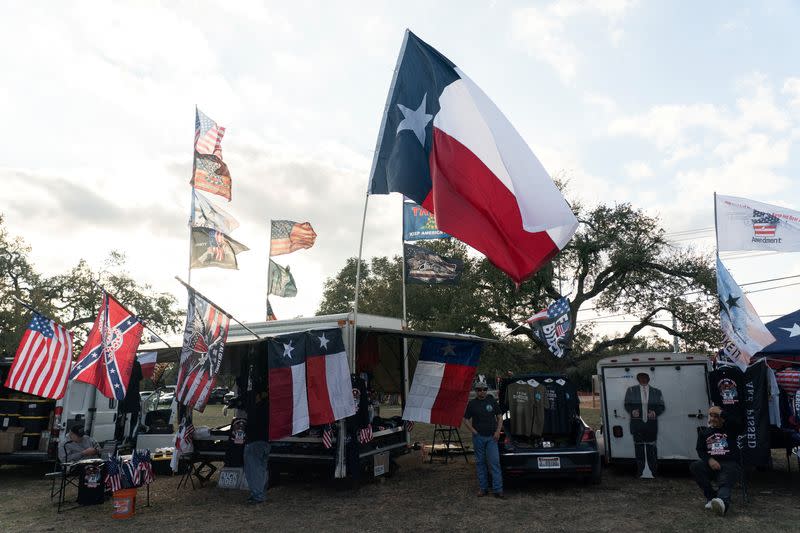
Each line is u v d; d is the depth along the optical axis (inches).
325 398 342.0
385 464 409.4
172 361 469.7
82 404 442.6
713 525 266.1
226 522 294.2
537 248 281.0
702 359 384.2
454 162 288.0
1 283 1232.8
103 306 336.8
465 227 280.1
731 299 360.8
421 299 1008.2
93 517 309.1
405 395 470.9
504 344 925.2
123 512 306.2
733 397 345.7
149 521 299.1
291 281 639.1
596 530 264.2
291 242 646.5
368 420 368.2
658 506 305.7
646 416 386.6
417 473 432.5
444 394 393.4
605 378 401.7
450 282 517.0
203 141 497.4
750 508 298.7
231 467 385.1
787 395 389.1
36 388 344.5
